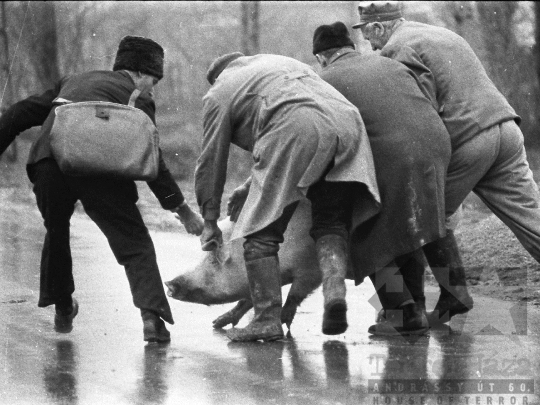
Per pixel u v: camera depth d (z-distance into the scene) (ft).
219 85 28.78
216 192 28.94
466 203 56.54
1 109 83.66
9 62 85.20
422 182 28.04
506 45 70.59
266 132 27.84
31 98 29.53
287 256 29.71
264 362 26.23
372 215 27.61
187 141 84.12
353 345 28.09
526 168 30.91
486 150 29.81
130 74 29.94
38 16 86.17
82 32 92.79
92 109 28.02
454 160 29.94
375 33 31.99
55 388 23.97
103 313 32.91
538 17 70.28
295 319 31.78
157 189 29.68
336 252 27.58
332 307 26.96
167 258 44.60
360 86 28.71
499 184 30.73
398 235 28.07
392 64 29.30
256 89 28.32
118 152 27.89
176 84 94.79
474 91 30.14
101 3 97.45
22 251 47.01
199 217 30.42
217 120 28.60
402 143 27.99
